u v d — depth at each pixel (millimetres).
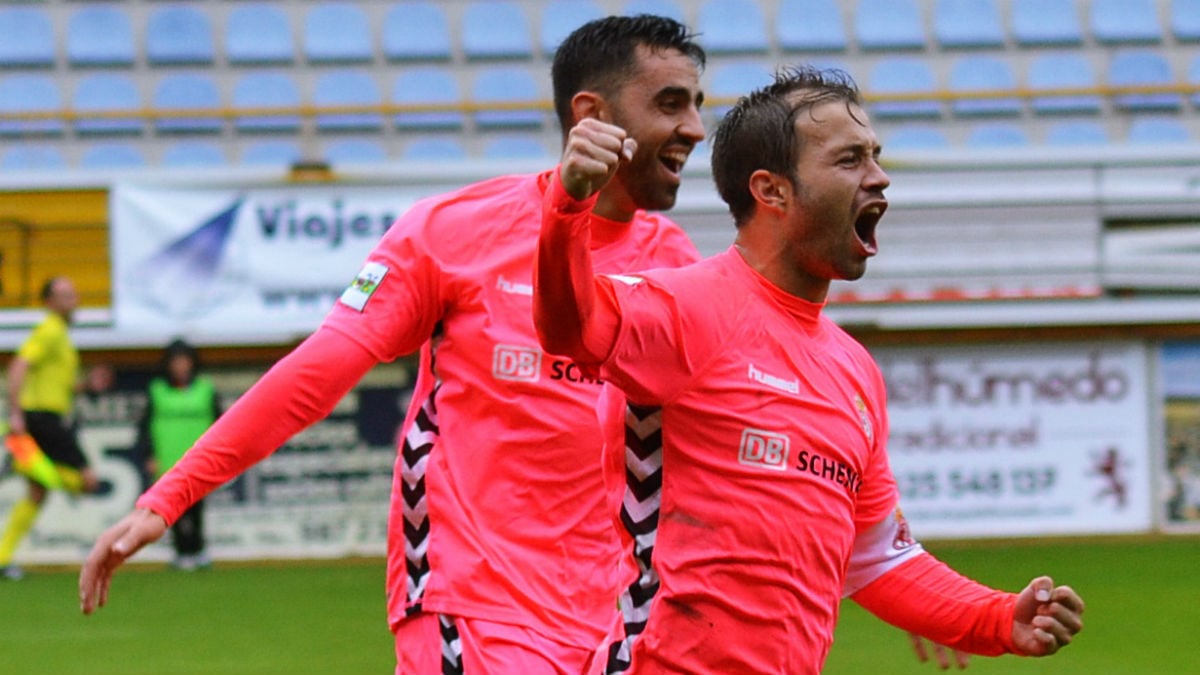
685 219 46750
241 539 45156
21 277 45562
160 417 42750
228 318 45562
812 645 10859
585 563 13289
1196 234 47500
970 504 47375
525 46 60688
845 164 10562
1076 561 42188
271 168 45656
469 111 50938
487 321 13391
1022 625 11430
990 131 58531
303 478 45375
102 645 30234
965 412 47469
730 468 10469
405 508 13539
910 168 47344
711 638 10492
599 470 13352
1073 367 47750
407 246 13500
